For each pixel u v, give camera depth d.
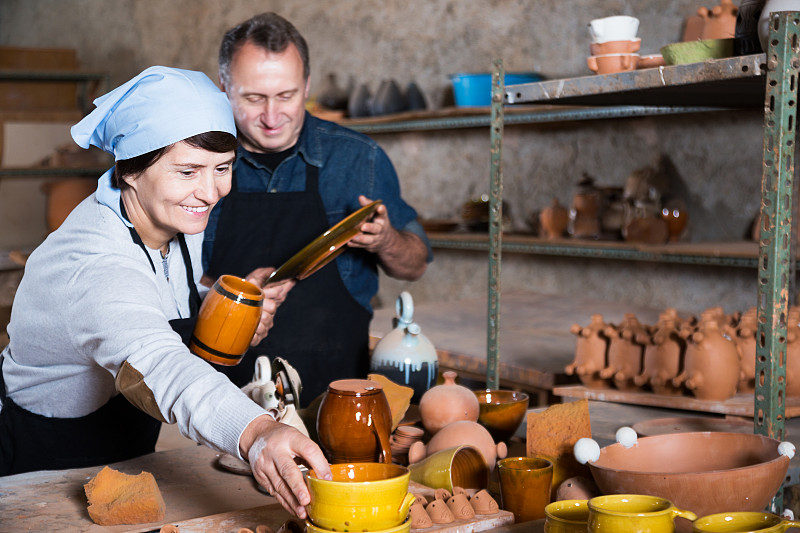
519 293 4.20
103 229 1.48
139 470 1.61
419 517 1.24
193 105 1.42
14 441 1.74
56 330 1.50
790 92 1.43
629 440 1.36
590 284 4.27
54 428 1.72
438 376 1.96
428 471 1.40
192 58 6.49
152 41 6.88
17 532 1.30
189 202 1.46
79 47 7.79
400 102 4.62
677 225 3.55
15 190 6.48
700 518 1.03
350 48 5.26
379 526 1.07
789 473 1.54
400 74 4.98
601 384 2.11
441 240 4.42
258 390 1.56
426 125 4.36
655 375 1.96
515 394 1.72
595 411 1.97
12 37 8.83
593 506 1.07
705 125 3.75
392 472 1.14
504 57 4.46
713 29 2.27
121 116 1.43
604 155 4.14
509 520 1.30
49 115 6.48
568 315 3.55
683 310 3.89
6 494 1.48
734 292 3.72
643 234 3.53
